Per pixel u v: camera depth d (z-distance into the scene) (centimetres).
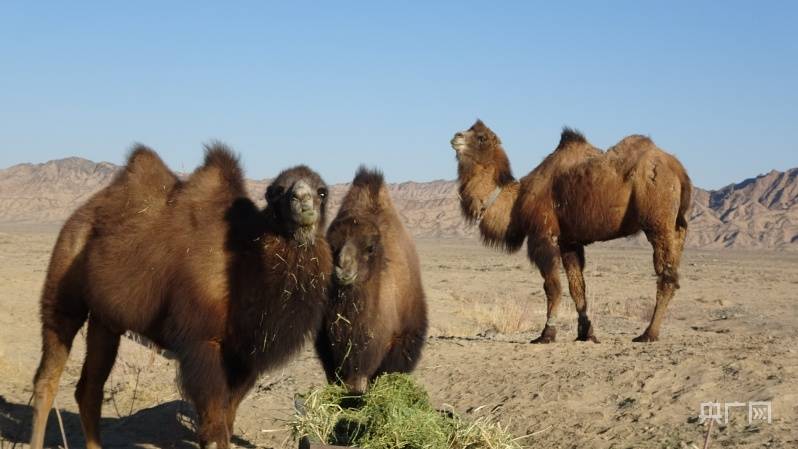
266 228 714
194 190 762
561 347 1239
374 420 723
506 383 1053
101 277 763
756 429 809
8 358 1319
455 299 2383
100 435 903
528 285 2998
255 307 709
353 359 842
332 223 897
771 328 1802
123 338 1451
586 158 1305
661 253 1273
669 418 867
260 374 750
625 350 1181
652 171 1260
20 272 2583
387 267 873
